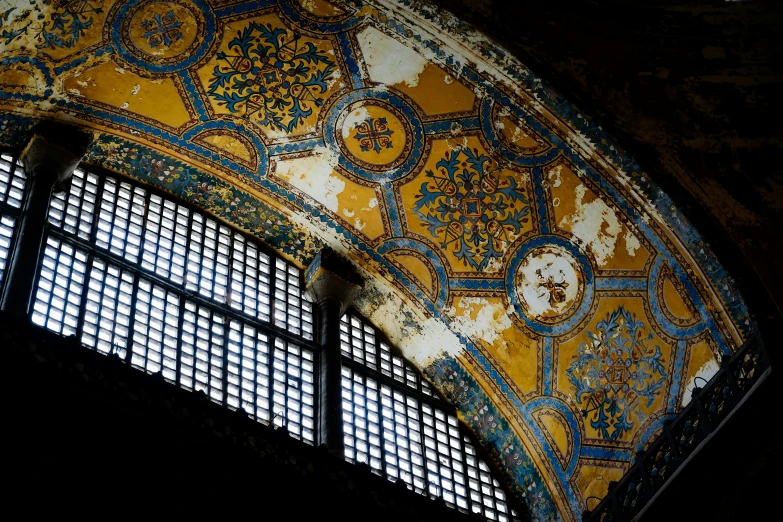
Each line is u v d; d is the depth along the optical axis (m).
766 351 12.63
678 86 14.35
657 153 13.98
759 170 14.06
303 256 15.80
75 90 14.21
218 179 15.23
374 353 15.70
